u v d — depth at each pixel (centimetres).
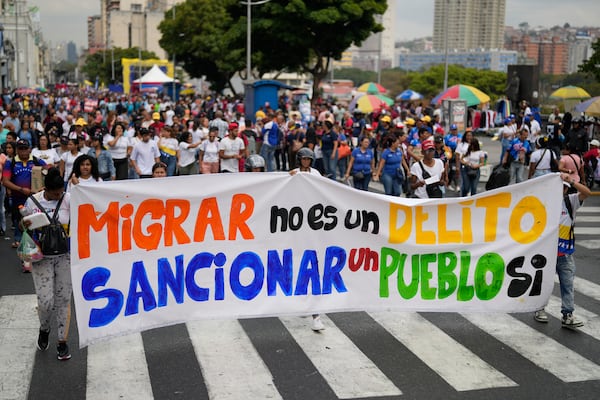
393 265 819
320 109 3484
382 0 4491
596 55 3747
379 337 823
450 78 10656
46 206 734
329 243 802
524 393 673
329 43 4603
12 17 8669
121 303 730
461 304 836
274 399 650
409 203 812
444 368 730
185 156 1664
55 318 867
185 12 6694
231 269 776
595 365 748
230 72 6669
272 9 4394
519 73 3712
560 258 865
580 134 2244
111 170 1393
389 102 3878
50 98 4888
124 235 728
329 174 1773
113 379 692
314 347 786
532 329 863
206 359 745
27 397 651
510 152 1803
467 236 828
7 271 1076
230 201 769
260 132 2269
